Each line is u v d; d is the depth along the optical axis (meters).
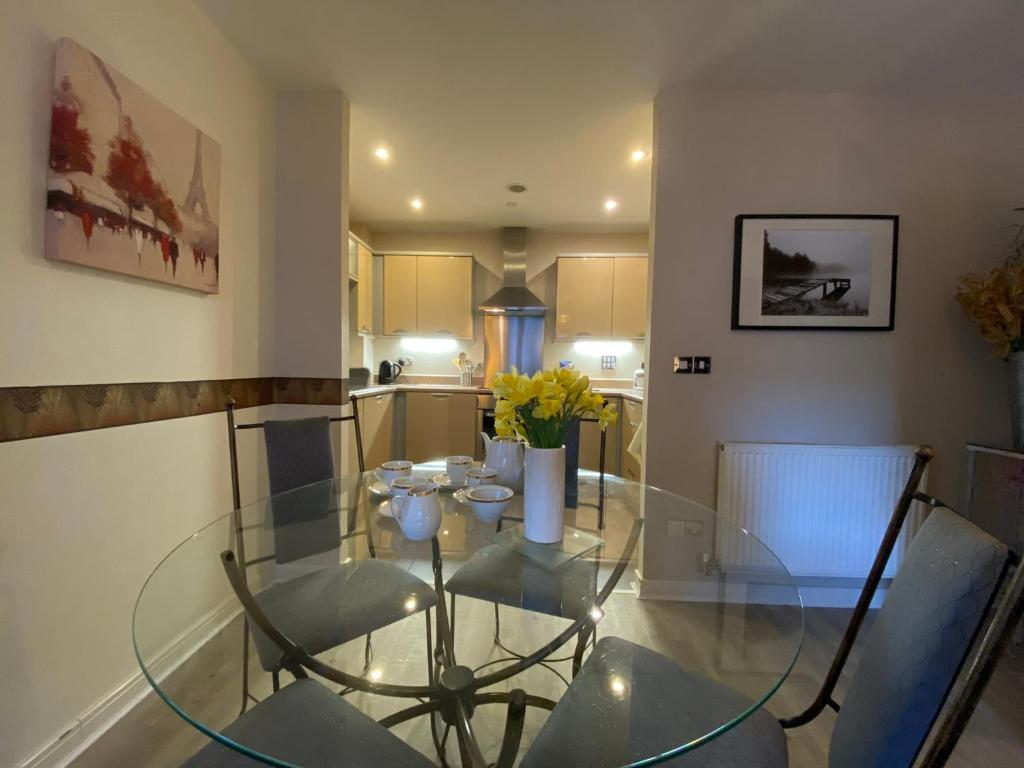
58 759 1.23
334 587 1.30
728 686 0.98
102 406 1.36
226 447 1.97
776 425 2.25
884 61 1.97
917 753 0.67
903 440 2.23
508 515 1.50
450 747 1.04
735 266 2.21
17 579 1.14
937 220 2.19
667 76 2.09
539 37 1.84
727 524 1.61
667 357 2.26
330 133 2.27
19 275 1.12
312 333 2.33
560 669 1.29
